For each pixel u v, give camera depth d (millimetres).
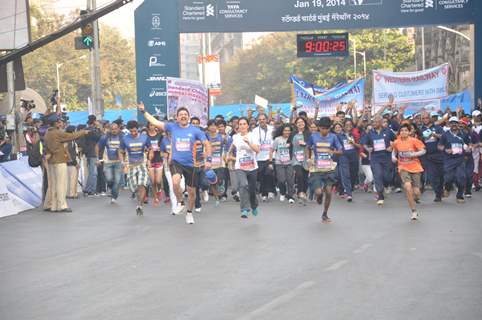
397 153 15508
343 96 28156
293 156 19375
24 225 15617
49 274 9883
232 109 49719
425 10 28562
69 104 88375
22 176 19344
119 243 12531
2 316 7656
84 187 23938
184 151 14992
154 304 7957
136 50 29234
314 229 13836
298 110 28312
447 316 7301
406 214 16188
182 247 11867
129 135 17094
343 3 28500
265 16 28688
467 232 13078
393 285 8703
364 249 11344
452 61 76500
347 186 19516
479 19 28656
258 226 14422
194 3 28891
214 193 18672
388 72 27766
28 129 23438
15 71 24531
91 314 7605
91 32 22781
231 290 8562
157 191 19516
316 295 8242
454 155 18625
